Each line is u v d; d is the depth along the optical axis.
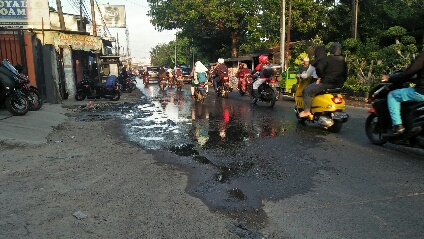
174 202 3.50
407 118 5.16
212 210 3.32
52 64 12.66
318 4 26.28
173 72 26.08
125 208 3.36
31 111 9.38
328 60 7.02
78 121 8.98
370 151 5.50
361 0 23.34
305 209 3.33
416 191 3.75
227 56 39.72
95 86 14.95
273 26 28.38
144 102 14.27
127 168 4.66
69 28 25.72
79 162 4.96
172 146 5.96
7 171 4.54
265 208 3.36
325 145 5.94
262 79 11.72
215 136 6.81
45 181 4.15
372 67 15.84
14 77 8.50
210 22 33.47
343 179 4.18
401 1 20.62
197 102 13.96
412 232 2.86
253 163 4.89
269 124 8.16
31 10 13.88
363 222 3.05
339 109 6.88
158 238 2.79
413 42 17.84
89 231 2.91
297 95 8.16
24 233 2.87
